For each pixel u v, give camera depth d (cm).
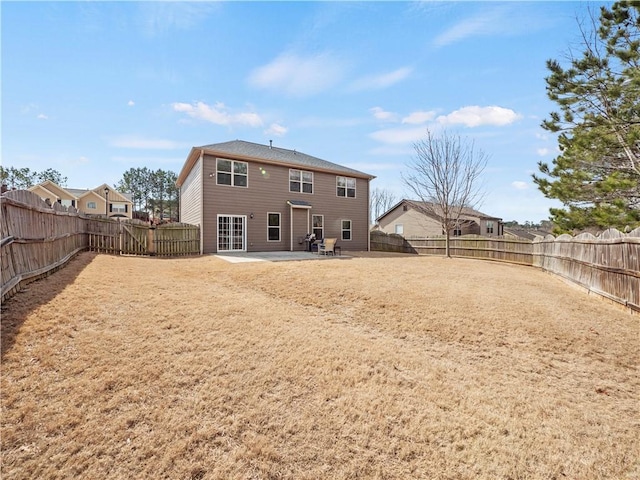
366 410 261
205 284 681
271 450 212
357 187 1942
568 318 514
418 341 429
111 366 296
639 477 203
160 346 345
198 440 217
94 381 270
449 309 539
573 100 958
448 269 996
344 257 1338
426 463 208
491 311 532
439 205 1708
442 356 386
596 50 913
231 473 193
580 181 1002
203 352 341
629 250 580
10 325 336
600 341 434
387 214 3127
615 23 862
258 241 1548
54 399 243
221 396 267
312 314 520
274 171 1605
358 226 1945
